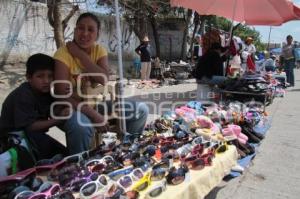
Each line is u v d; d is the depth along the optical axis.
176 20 23.17
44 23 13.23
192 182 2.90
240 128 4.97
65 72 3.46
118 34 4.00
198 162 3.17
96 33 3.62
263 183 4.26
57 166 2.94
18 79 11.02
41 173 2.89
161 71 15.12
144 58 13.84
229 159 3.66
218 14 8.62
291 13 8.24
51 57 3.49
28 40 12.70
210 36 8.06
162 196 2.63
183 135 4.03
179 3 8.27
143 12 17.61
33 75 3.23
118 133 3.97
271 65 14.04
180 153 3.43
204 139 3.92
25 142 3.05
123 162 3.16
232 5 8.23
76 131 3.28
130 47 19.17
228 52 8.91
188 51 25.48
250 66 11.48
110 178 2.83
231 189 4.07
